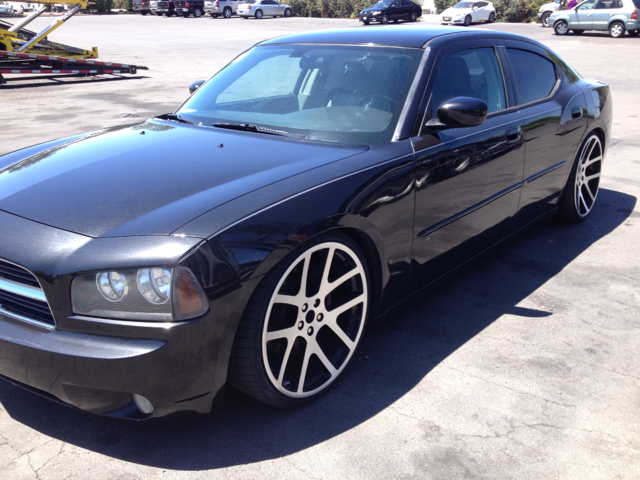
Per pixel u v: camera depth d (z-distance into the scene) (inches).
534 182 145.1
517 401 96.2
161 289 72.3
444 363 106.8
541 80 153.0
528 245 165.2
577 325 121.4
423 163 104.1
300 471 80.1
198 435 86.9
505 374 103.7
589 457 84.0
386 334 116.6
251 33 1063.0
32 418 90.1
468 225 121.3
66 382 75.6
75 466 80.5
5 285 80.5
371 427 89.4
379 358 108.0
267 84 128.3
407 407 94.1
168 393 75.2
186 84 504.4
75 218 80.7
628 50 737.0
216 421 90.0
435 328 119.4
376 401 95.5
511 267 150.3
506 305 130.0
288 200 83.5
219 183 87.0
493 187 126.5
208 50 794.8
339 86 118.3
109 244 74.9
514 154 131.3
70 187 89.5
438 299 132.4
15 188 92.3
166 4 1592.0
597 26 930.7
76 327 75.0
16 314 80.4
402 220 101.2
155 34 1056.8
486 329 119.3
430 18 1441.9
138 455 82.8
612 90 442.0
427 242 109.8
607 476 80.5
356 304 98.1
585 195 182.5
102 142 111.6
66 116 348.5
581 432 89.1
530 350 111.7
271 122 115.2
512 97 137.7
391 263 102.0
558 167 156.5
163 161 97.1
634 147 277.6
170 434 87.0
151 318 72.9
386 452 84.1
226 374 79.8
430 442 86.4
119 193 85.9
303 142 105.3
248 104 124.0
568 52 715.4
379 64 119.4
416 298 115.1
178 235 74.8
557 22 971.3
